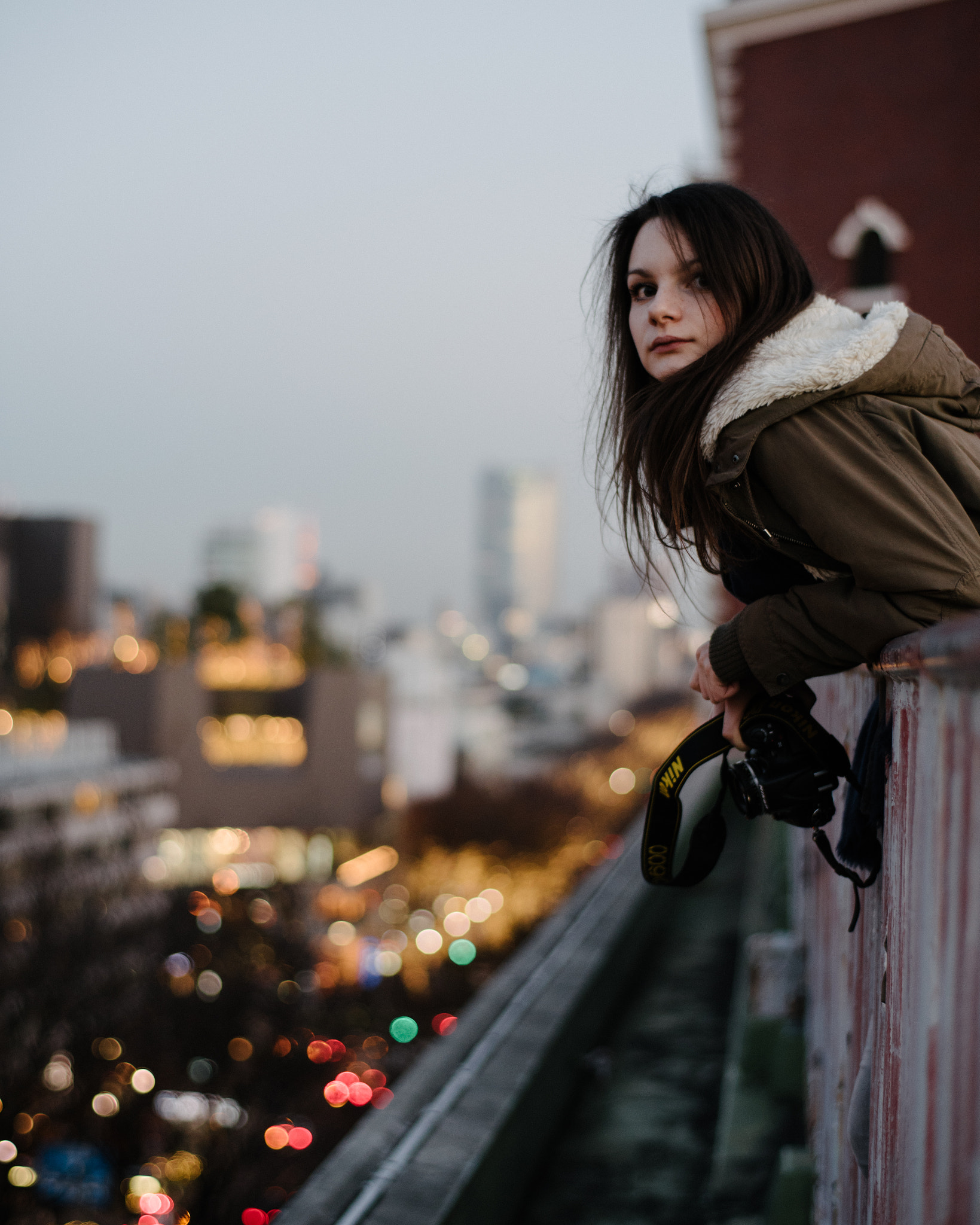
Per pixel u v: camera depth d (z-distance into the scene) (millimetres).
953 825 858
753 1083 4273
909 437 1314
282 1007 26219
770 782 1490
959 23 13430
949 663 783
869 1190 1487
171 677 54719
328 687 57469
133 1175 20500
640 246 1568
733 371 1424
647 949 7434
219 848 54594
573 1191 3979
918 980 1020
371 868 57625
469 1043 4016
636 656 165250
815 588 1406
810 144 14172
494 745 108062
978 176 13336
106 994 23266
